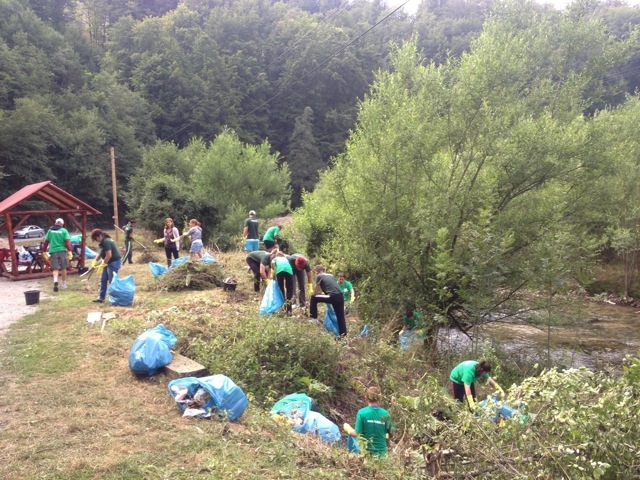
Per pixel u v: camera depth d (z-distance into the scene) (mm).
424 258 11758
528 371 10648
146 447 4434
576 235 12695
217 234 23797
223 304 9820
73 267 14648
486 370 6707
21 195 13602
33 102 45125
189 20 72188
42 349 7008
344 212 12688
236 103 64062
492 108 11875
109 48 71500
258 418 5281
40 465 4051
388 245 11828
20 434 4547
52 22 72688
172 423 4934
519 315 11734
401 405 6043
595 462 3982
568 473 4172
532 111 13023
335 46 61844
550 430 4402
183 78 62656
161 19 70312
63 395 5473
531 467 4223
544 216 11586
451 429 4613
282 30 69062
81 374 6129
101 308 9570
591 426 4336
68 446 4383
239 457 4398
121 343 7289
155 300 10484
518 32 13609
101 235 9961
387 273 11953
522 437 4316
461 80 11992
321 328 8266
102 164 50469
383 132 12133
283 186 29641
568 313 11367
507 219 11633
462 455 4504
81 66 61719
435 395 5453
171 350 6902
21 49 53938
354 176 12312
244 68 66562
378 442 5328
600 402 4406
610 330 15273
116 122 54375
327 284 8992
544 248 11016
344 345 8219
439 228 11219
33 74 50875
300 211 17359
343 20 68250
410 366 8859
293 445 4770
